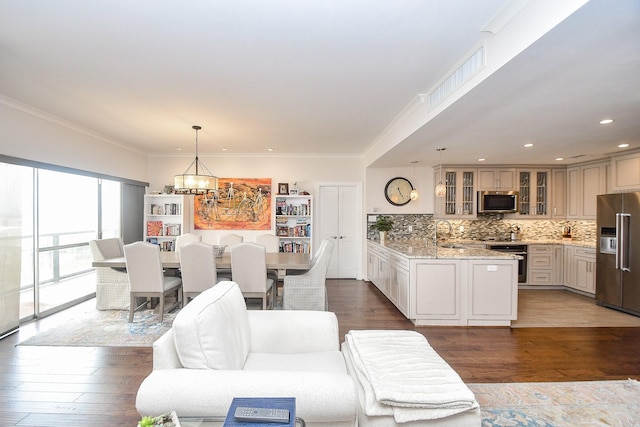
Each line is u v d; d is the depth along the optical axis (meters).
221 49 2.36
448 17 1.95
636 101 2.61
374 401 1.47
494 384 2.53
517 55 1.86
